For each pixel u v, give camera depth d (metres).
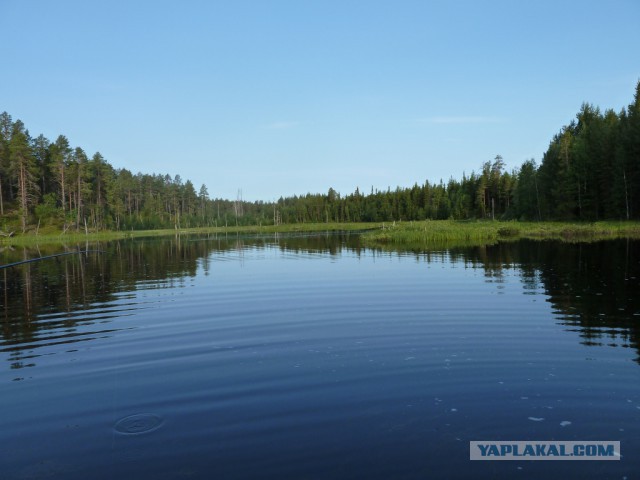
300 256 33.25
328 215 141.62
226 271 25.05
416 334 11.58
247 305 15.55
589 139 69.62
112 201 104.25
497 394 7.85
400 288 18.06
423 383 8.38
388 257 30.55
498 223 67.62
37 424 7.11
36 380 8.91
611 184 62.47
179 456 6.11
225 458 6.02
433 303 15.09
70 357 10.30
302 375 8.89
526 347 10.34
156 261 31.75
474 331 11.75
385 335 11.56
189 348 10.82
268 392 8.09
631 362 9.27
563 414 7.11
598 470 5.71
